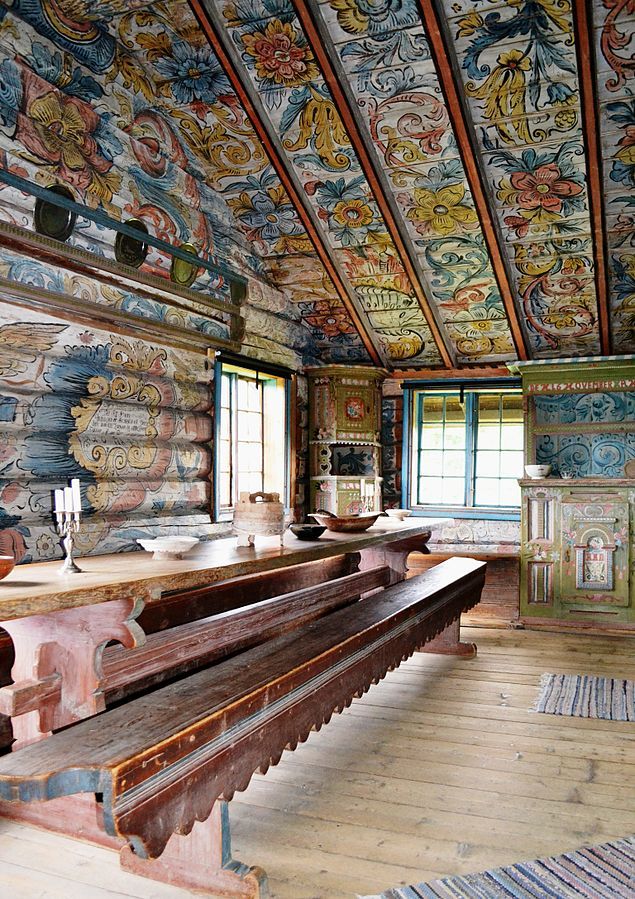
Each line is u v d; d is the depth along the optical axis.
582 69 4.47
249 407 7.03
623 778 3.61
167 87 5.11
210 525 5.90
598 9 4.12
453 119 4.98
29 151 4.11
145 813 2.10
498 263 6.25
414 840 3.00
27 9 4.04
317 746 4.02
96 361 4.72
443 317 7.15
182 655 3.57
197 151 5.61
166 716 2.42
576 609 6.83
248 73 4.89
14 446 4.10
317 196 5.89
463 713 4.56
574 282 6.36
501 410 7.79
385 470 8.14
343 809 3.28
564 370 7.10
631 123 4.81
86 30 4.41
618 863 2.81
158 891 2.64
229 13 4.47
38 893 2.62
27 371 4.17
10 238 4.02
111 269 4.77
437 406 8.03
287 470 7.20
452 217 5.88
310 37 4.54
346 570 5.99
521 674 5.43
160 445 5.36
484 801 3.36
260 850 2.92
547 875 2.72
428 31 4.39
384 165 5.50
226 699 2.58
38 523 4.23
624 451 7.30
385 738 4.14
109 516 4.87
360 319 7.34
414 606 4.31
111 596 2.85
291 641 3.41
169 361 5.44
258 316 6.68
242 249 6.41
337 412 7.49
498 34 4.41
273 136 5.36
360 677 3.53
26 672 3.03
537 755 3.90
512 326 7.02
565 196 5.49
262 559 3.79
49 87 4.26
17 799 1.98
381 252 6.38
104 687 3.03
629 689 5.03
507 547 7.55
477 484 7.86
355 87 4.91
